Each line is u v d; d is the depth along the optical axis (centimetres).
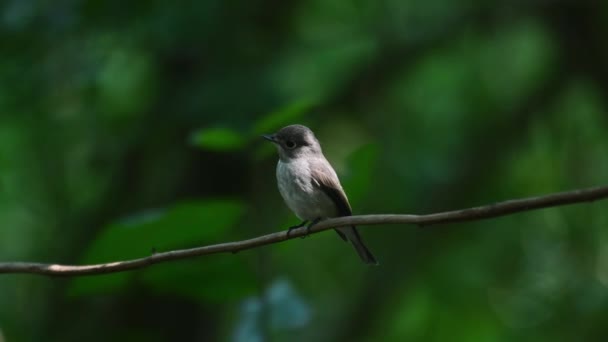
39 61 1256
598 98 1695
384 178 1622
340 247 1647
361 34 1664
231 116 1241
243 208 708
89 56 1267
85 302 1391
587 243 1602
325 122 1614
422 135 1672
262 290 804
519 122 1695
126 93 1512
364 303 1627
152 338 962
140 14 1248
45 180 1512
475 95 1708
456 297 1602
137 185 1464
